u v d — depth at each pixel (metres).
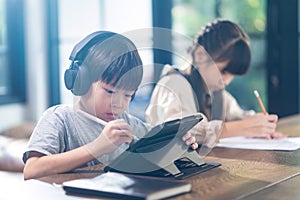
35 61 4.94
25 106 4.96
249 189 1.33
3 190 1.36
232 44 2.16
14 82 4.95
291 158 1.73
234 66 2.18
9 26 4.92
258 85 4.12
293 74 4.05
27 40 4.95
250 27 4.08
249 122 2.15
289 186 1.36
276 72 4.09
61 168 1.50
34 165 1.50
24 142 3.49
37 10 4.89
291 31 4.02
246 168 1.57
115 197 1.24
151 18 4.13
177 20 4.12
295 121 2.72
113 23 4.41
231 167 1.58
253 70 4.10
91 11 4.60
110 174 1.40
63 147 1.61
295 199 1.25
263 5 4.07
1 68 4.89
